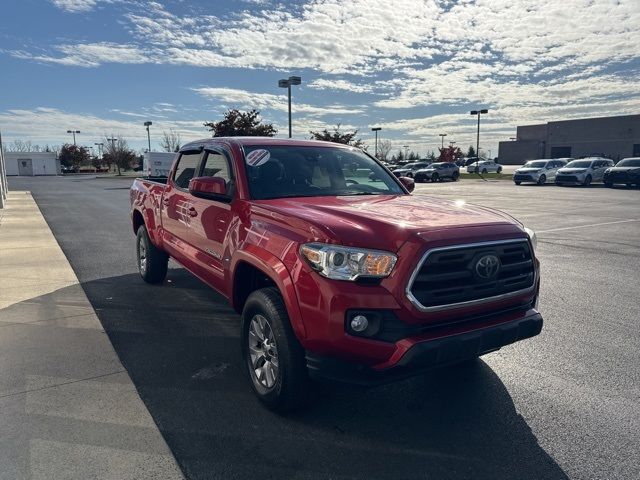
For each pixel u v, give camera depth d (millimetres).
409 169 47844
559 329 5215
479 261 3129
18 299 6137
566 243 10477
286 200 3965
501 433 3256
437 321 3037
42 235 11547
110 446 3045
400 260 2916
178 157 5797
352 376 3000
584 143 78188
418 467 2889
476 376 4105
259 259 3453
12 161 83250
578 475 2816
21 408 3494
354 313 2910
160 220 6047
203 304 5977
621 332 5121
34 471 2789
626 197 23172
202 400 3648
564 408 3574
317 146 5012
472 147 109250
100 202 21609
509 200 21625
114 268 7938
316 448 3068
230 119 30875
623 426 3330
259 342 3617
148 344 4723
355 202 3920
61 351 4531
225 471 2820
